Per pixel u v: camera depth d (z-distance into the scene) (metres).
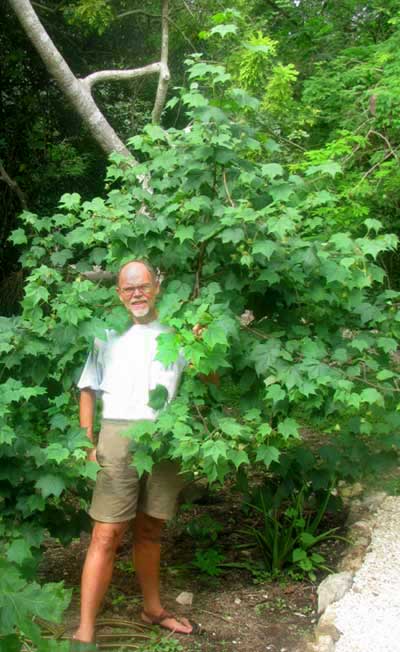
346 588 3.51
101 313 3.58
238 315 3.66
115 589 3.70
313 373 3.34
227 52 7.68
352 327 3.96
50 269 3.59
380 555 3.81
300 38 9.21
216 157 3.47
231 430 3.07
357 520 4.27
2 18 9.72
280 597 3.66
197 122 3.55
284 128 6.80
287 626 3.40
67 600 1.25
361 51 7.29
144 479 3.20
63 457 2.96
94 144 10.88
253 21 9.09
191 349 2.94
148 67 7.95
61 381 3.63
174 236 3.57
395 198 6.23
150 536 3.25
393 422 3.73
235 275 3.63
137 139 3.80
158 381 3.13
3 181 10.12
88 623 3.03
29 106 10.13
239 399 3.63
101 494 3.09
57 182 10.82
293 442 4.99
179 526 4.44
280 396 3.29
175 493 3.21
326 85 7.04
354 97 6.86
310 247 3.45
